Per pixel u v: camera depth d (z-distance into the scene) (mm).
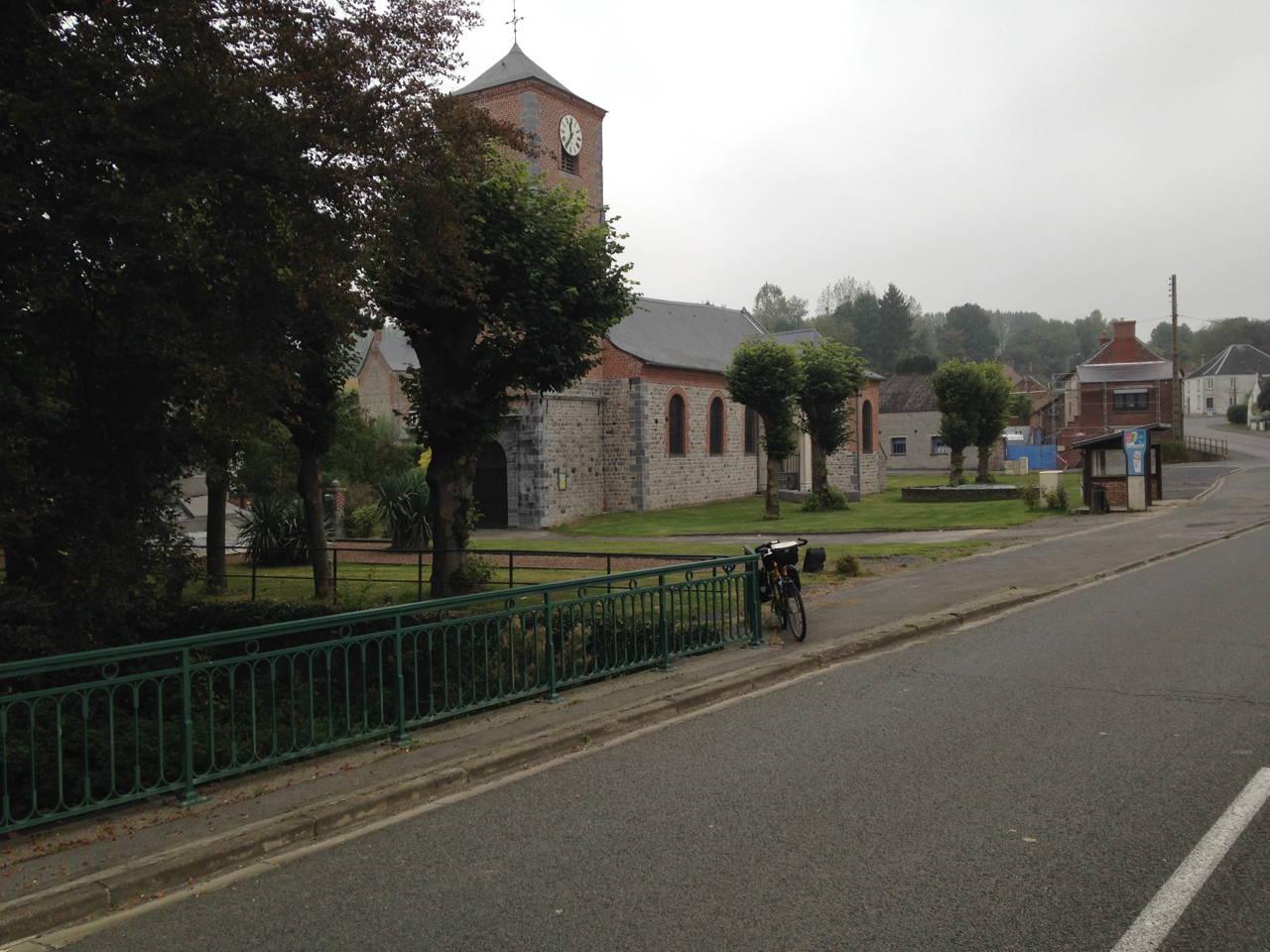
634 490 39906
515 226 15766
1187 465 50812
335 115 10523
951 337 152500
